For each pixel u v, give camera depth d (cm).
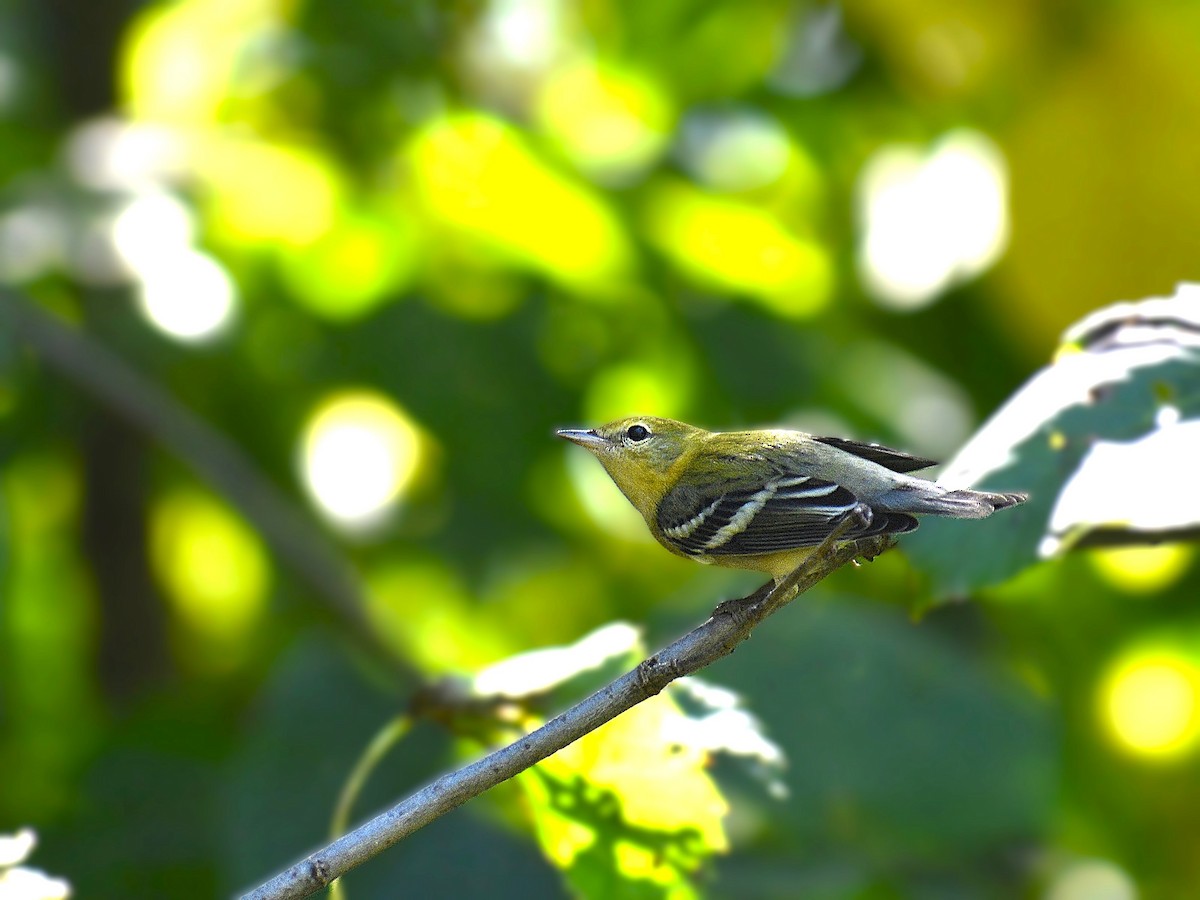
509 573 1275
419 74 1265
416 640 1212
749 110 1316
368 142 1262
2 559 1085
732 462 789
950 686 959
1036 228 1112
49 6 1305
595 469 1325
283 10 1262
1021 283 1127
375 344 1228
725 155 1316
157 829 1046
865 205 1225
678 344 1267
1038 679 1198
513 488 1243
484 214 1231
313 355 1237
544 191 1218
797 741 927
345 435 1274
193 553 1392
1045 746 958
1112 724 1169
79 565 1321
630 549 1356
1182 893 1157
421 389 1225
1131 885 1169
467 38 1292
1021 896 1050
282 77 1238
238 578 1395
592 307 1270
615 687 561
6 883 579
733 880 873
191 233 1108
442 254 1261
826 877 892
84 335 1159
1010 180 1120
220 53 1259
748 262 1279
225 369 1242
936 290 1184
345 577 1107
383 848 536
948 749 938
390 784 920
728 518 766
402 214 1230
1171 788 1158
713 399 1252
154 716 1100
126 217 1095
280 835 905
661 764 699
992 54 1135
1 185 1235
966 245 1184
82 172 1130
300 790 921
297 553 1103
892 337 1266
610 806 707
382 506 1244
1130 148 1088
